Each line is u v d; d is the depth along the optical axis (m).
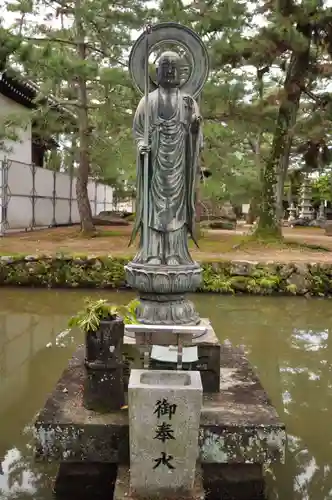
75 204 29.56
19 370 7.77
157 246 5.80
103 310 4.77
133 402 3.84
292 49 16.03
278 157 18.77
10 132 16.92
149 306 5.72
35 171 23.64
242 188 20.08
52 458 4.48
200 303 12.83
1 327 10.28
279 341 9.60
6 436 5.65
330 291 13.81
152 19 15.94
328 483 4.86
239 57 15.75
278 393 7.03
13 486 4.71
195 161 5.80
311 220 34.56
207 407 4.89
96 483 4.67
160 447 3.90
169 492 3.99
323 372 7.92
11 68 15.80
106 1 15.70
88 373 4.71
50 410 4.74
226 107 17.48
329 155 19.47
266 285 13.77
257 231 19.25
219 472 4.81
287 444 5.57
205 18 14.70
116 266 14.20
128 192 33.94
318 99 17.59
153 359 5.25
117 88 16.92
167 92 5.77
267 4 16.11
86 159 20.75
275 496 4.63
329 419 6.21
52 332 9.94
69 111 21.16
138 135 5.87
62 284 14.22
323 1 15.41
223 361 6.24
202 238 21.25
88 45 17.52
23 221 22.48
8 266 14.27
